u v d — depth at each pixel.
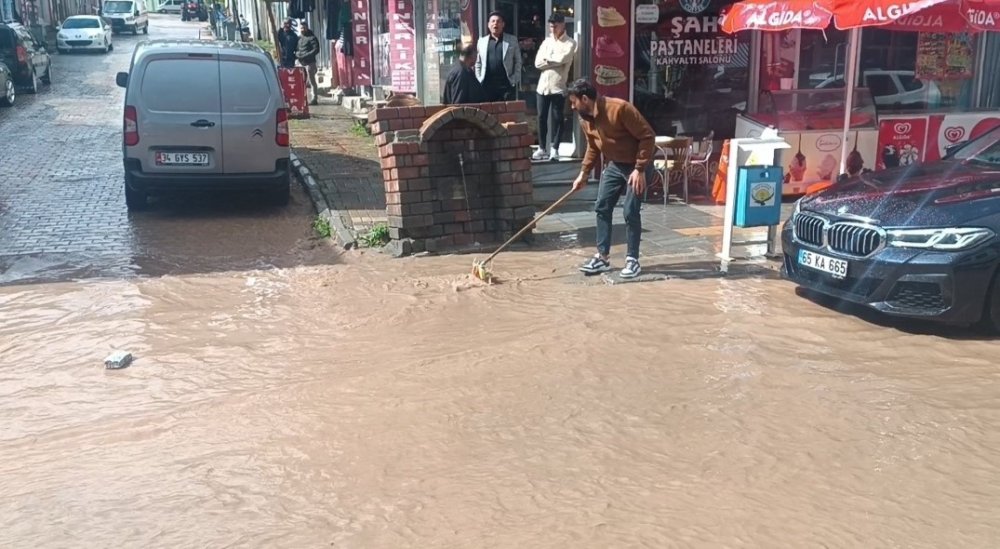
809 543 3.48
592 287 7.11
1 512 3.82
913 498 3.83
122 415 4.86
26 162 12.50
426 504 3.82
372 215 9.52
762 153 7.72
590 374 5.25
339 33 19.83
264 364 5.59
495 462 4.20
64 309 6.71
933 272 5.62
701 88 11.37
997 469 4.07
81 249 8.43
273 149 9.66
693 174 10.80
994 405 4.75
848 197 6.35
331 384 5.21
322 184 10.85
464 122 8.39
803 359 5.46
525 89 12.89
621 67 10.86
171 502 3.88
